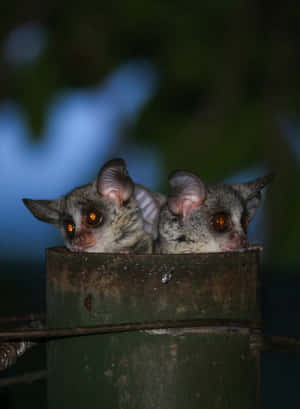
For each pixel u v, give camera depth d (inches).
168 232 79.2
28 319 76.3
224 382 72.5
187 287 72.4
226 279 72.6
